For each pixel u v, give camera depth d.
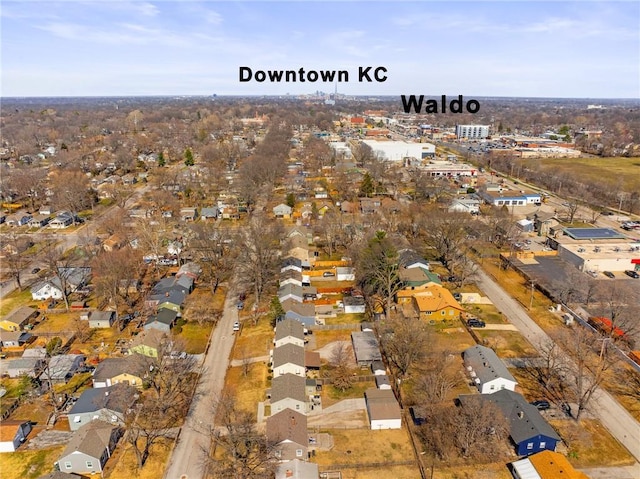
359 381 55.19
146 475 42.22
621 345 61.19
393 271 70.69
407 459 43.84
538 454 42.50
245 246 84.44
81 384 54.84
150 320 66.25
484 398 49.06
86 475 42.31
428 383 50.66
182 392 53.53
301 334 62.22
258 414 49.78
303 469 41.19
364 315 70.88
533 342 63.25
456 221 93.00
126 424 44.66
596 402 51.28
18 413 50.22
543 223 107.38
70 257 88.06
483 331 65.88
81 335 64.75
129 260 79.88
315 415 49.81
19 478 41.84
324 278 83.44
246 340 64.44
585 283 77.75
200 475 42.22
